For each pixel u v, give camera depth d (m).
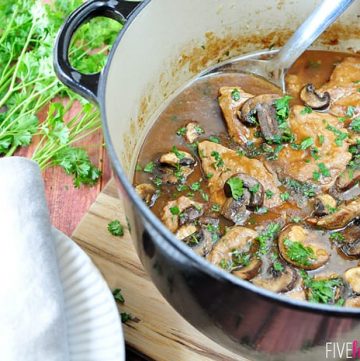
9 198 0.56
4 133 0.71
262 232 0.58
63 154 0.70
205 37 0.70
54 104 0.69
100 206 0.65
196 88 0.71
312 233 0.58
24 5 0.77
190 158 0.62
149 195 0.61
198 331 0.58
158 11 0.62
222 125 0.66
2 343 0.51
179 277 0.48
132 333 0.58
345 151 0.62
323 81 0.71
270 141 0.64
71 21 0.55
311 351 0.50
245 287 0.43
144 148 0.66
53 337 0.51
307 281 0.55
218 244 0.57
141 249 0.52
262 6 0.71
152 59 0.65
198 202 0.60
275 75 0.71
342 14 0.71
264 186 0.60
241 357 0.57
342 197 0.61
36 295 0.53
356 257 0.56
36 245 0.55
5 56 0.78
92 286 0.55
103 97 0.51
